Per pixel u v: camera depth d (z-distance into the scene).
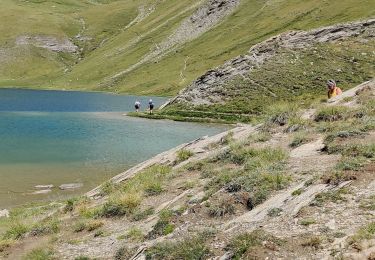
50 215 20.23
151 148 42.12
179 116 67.75
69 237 16.20
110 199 18.94
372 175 12.64
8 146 41.94
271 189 14.48
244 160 19.22
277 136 21.64
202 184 17.86
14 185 28.34
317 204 11.63
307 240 9.64
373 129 18.09
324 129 20.03
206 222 13.73
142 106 91.50
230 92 71.44
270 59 76.94
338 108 21.91
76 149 40.91
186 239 11.66
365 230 9.36
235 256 9.73
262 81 71.38
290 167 16.14
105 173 31.75
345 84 65.12
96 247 14.40
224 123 61.91
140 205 17.81
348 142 17.03
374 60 70.00
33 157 37.06
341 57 72.62
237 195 14.57
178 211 15.11
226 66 78.75
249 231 11.02
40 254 14.36
